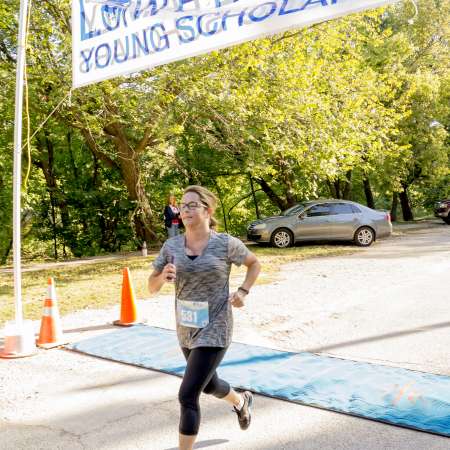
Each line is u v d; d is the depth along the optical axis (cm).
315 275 1081
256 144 1666
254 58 1307
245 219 3419
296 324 688
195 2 550
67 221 2359
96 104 1446
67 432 389
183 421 304
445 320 686
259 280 1041
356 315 735
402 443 353
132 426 395
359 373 491
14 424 407
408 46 2564
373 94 1798
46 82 1345
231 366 519
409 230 2347
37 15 1335
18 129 610
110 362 555
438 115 2862
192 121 1609
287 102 1445
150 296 917
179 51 564
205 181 2581
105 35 610
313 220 1698
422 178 3275
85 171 2503
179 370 516
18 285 602
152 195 2262
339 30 1658
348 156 1648
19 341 589
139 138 1848
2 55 1532
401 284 953
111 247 2442
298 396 436
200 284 318
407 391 439
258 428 383
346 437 364
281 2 508
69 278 1205
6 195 1953
